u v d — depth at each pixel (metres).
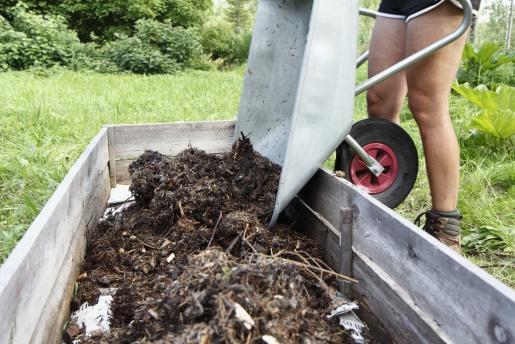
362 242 1.51
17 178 2.79
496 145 3.56
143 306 1.22
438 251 1.11
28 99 5.22
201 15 16.84
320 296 1.49
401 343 1.30
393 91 2.31
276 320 1.05
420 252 1.19
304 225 1.97
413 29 1.97
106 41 14.02
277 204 1.70
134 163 2.32
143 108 5.21
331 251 1.73
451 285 1.07
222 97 6.20
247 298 1.05
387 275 1.38
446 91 1.95
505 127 3.38
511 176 2.95
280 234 1.80
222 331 0.99
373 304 1.45
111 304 1.54
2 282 0.94
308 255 1.70
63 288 1.46
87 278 1.72
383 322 1.39
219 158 2.27
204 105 5.44
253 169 2.08
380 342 1.41
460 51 1.92
